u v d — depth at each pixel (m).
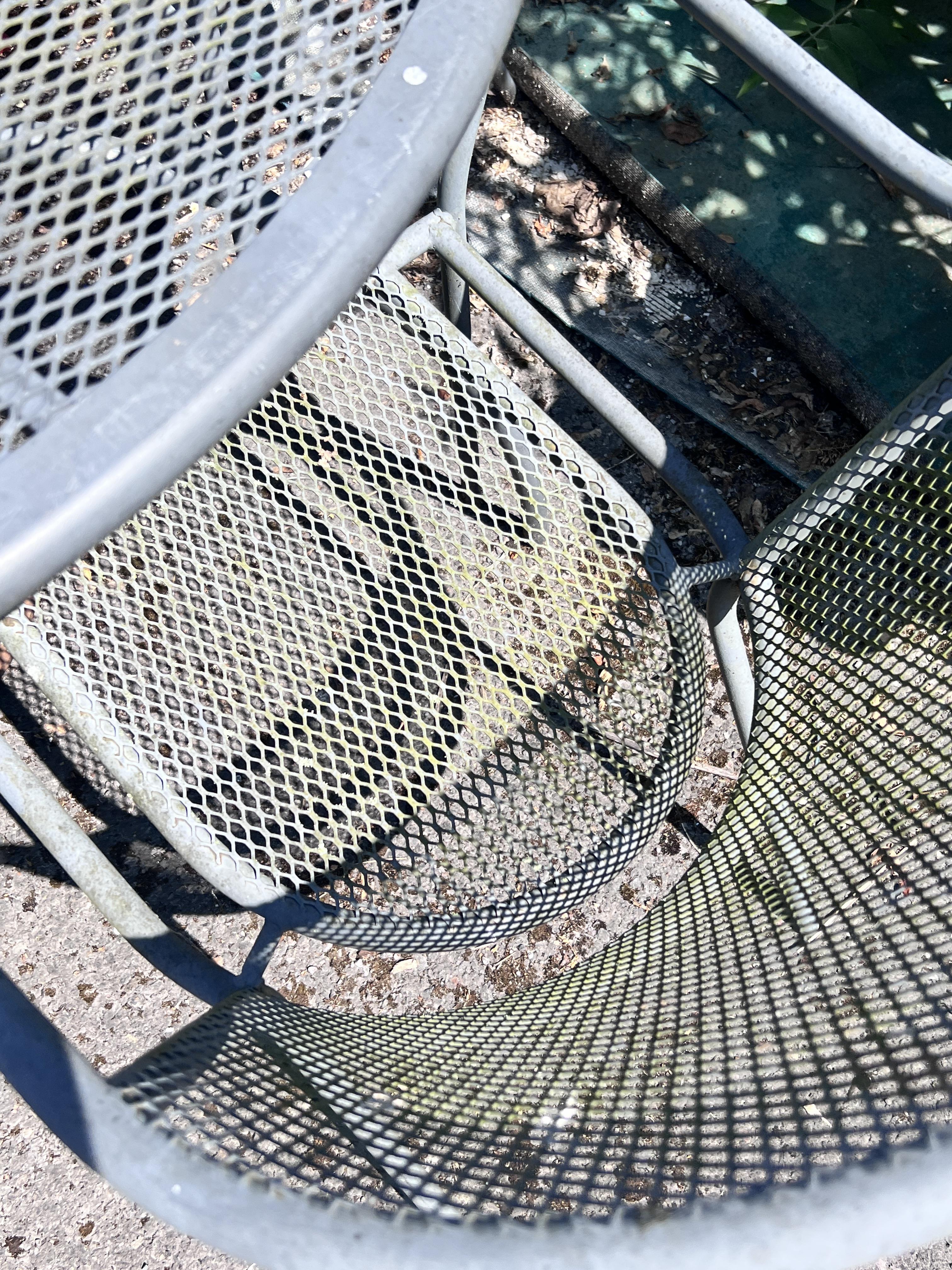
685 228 1.70
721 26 0.81
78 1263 1.27
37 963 1.38
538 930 1.41
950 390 0.89
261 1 0.69
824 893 0.84
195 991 0.91
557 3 1.88
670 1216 0.53
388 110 0.65
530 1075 0.77
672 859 1.44
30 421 0.61
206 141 0.73
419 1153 0.69
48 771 1.44
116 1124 0.59
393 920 0.99
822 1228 0.51
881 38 1.74
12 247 0.67
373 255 0.64
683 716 1.07
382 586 1.06
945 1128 0.52
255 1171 0.59
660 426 1.65
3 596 0.59
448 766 1.03
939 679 0.88
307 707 1.04
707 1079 0.72
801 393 1.66
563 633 1.08
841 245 1.73
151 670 1.00
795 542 1.01
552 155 1.79
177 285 0.72
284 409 1.10
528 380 1.67
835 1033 0.72
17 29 0.71
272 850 0.98
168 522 1.04
